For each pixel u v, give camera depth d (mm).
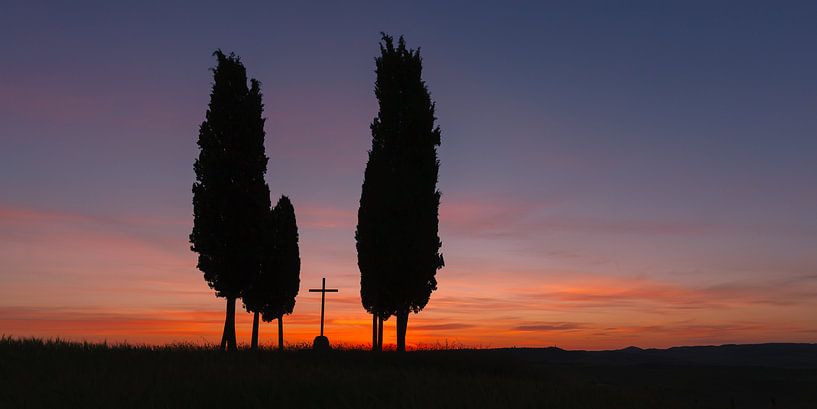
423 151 36875
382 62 38094
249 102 37219
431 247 35969
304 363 24656
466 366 26219
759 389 31188
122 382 16750
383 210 36000
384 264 35531
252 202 36406
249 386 16703
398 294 35500
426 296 35938
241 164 36406
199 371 18844
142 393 15523
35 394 15602
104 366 19969
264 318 46656
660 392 23688
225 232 35875
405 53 38031
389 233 35688
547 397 16719
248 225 36125
